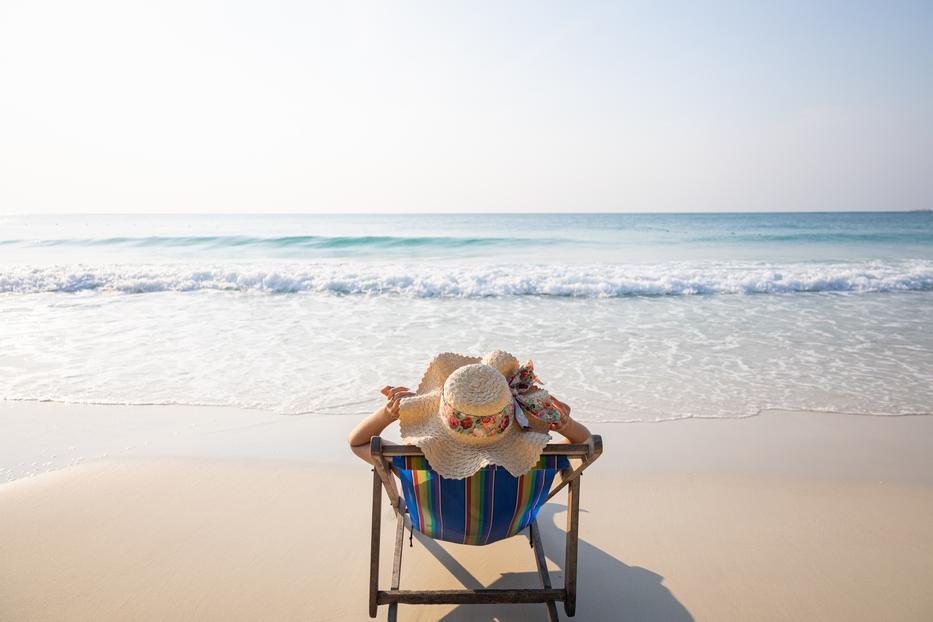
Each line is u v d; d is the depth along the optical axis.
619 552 3.18
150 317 9.58
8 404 5.45
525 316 9.59
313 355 7.12
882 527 3.42
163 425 4.96
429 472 2.37
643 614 2.70
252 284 12.62
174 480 3.97
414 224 54.56
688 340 7.93
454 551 3.15
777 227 43.44
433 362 2.60
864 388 5.94
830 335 8.24
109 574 2.94
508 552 3.15
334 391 5.81
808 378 6.26
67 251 22.28
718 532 3.38
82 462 4.27
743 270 14.38
